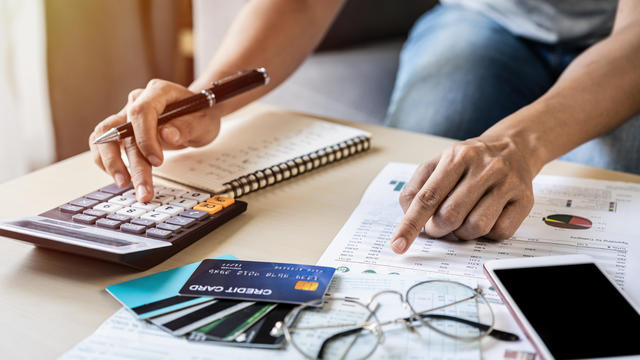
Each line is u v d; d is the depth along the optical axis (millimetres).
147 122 591
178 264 486
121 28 1650
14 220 492
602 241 523
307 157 677
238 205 574
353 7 1746
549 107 657
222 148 709
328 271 457
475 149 547
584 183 646
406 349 373
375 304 420
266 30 833
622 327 374
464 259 496
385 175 668
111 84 1666
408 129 1102
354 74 1572
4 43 1312
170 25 1854
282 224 560
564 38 1188
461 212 510
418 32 1469
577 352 354
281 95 1494
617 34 772
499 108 1096
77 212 534
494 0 1260
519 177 541
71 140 1598
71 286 453
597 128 681
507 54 1203
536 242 525
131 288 440
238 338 381
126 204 554
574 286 423
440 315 404
